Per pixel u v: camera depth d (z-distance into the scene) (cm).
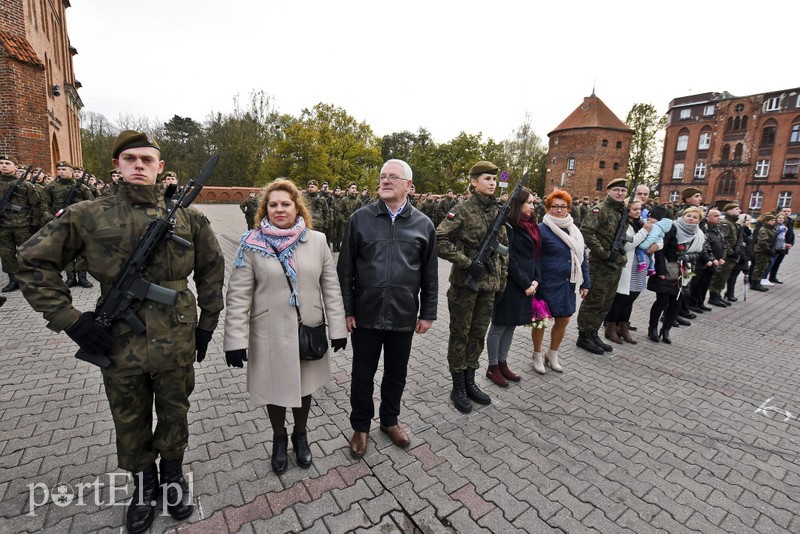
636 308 704
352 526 213
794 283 992
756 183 4256
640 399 366
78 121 2334
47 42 1418
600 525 221
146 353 188
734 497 247
